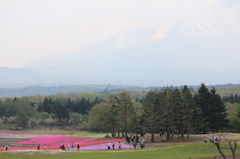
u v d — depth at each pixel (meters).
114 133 108.75
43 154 48.25
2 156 45.53
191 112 82.31
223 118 101.81
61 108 168.38
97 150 61.25
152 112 80.62
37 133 140.00
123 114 99.50
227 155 44.12
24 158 44.47
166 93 92.19
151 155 46.66
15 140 99.62
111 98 107.56
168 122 81.31
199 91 105.25
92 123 129.12
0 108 169.00
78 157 45.47
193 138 83.44
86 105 184.00
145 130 79.69
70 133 146.00
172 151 52.69
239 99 181.12
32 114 164.12
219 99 103.75
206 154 46.03
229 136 78.50
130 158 43.16
